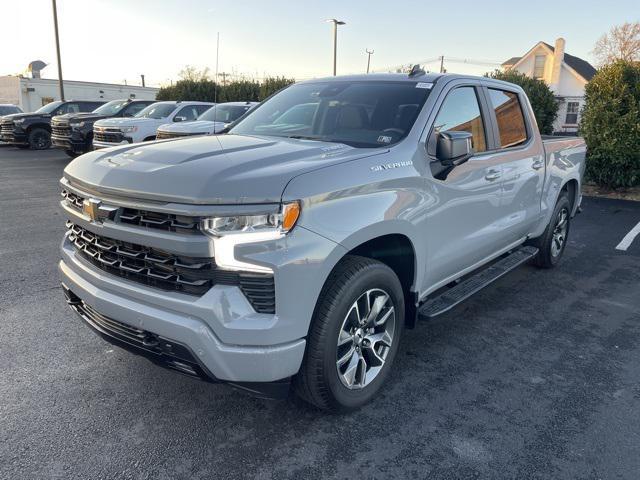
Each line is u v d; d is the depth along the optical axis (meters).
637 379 3.62
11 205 8.95
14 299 4.74
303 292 2.57
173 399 3.24
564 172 5.75
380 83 4.04
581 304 5.02
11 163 15.21
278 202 2.47
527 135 5.00
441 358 3.87
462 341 4.16
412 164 3.29
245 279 2.50
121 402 3.19
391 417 3.11
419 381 3.53
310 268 2.57
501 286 5.49
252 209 2.44
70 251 3.29
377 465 2.70
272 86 23.88
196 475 2.59
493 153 4.29
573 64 40.81
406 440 2.90
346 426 3.02
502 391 3.43
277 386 2.66
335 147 3.24
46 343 3.92
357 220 2.81
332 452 2.79
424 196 3.36
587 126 11.26
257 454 2.76
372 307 3.12
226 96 23.61
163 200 2.53
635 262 6.45
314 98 4.12
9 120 19.09
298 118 3.96
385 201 3.01
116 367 3.60
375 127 3.58
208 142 3.35
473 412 3.18
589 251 6.93
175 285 2.62
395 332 3.33
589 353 4.00
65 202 3.30
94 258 2.99
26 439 2.82
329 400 2.93
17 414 3.04
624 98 10.79
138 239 2.64
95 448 2.77
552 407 3.25
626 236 7.77
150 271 2.69
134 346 2.82
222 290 2.50
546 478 2.62
